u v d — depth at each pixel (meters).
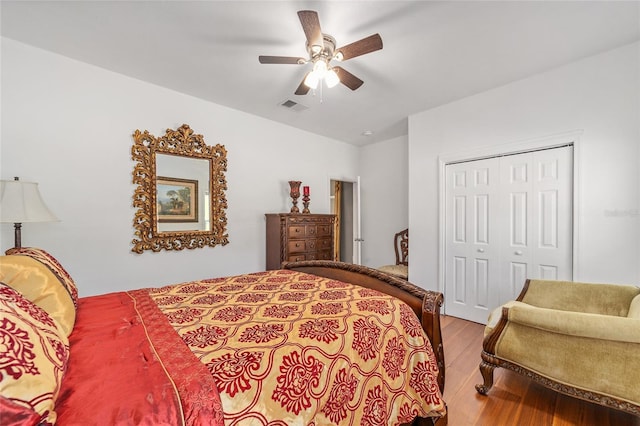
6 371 0.56
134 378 0.83
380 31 2.03
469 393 1.90
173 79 2.77
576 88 2.47
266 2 1.77
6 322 0.66
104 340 1.08
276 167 3.99
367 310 1.41
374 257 5.09
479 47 2.24
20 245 2.01
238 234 3.57
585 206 2.44
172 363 0.92
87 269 2.51
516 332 1.79
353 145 5.21
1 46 2.13
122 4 1.78
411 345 1.43
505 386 1.98
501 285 2.99
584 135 2.43
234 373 0.91
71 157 2.43
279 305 1.49
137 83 2.77
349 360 1.18
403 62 2.45
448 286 3.41
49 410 0.61
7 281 1.07
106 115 2.60
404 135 4.63
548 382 1.65
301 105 3.39
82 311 1.42
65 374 0.81
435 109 3.45
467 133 3.17
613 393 1.46
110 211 2.62
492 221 3.05
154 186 2.86
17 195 1.85
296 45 2.22
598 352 1.51
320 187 4.62
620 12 1.84
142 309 1.45
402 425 1.46
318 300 1.57
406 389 1.36
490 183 3.06
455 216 3.35
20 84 2.21
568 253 2.56
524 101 2.76
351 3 1.77
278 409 0.94
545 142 2.64
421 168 3.62
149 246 2.83
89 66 2.51
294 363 1.04
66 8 1.82
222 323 1.26
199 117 3.20
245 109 3.53
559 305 2.15
